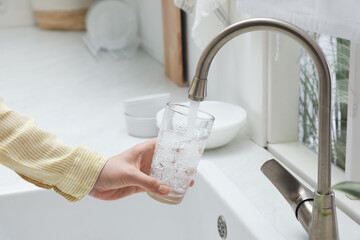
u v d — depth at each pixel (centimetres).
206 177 104
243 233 87
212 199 100
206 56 66
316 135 126
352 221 88
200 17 124
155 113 144
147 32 252
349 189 50
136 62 238
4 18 354
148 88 194
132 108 143
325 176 70
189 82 193
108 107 174
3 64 243
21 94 194
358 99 89
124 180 78
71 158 80
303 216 78
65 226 112
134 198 113
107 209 113
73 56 255
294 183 82
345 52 108
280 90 122
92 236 115
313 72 124
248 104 133
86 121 160
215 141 123
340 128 113
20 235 110
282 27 64
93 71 224
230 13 135
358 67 87
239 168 116
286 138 127
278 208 96
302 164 113
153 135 143
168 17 194
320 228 73
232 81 143
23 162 80
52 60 248
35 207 109
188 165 72
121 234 115
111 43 254
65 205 111
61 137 147
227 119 129
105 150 135
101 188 82
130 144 138
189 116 69
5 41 299
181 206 113
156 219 115
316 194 72
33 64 241
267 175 83
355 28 73
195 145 71
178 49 187
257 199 100
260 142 128
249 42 127
